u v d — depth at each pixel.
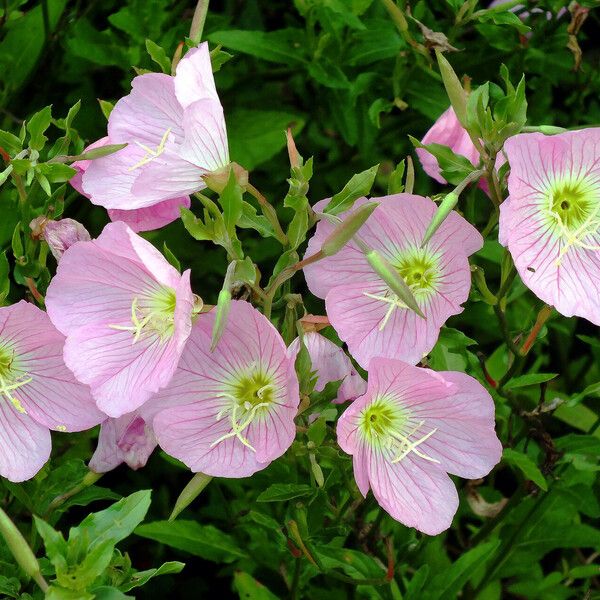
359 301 0.38
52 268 0.50
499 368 0.52
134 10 0.55
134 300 0.36
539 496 0.49
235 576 0.48
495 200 0.38
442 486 0.38
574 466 0.47
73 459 0.42
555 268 0.38
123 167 0.39
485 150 0.37
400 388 0.37
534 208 0.38
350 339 0.38
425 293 0.39
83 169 0.40
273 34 0.55
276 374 0.36
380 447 0.38
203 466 0.36
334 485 0.45
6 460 0.38
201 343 0.36
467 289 0.37
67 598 0.32
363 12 0.54
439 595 0.46
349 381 0.38
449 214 0.37
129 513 0.35
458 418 0.38
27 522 0.47
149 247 0.33
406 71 0.55
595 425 0.50
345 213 0.38
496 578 0.51
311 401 0.37
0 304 0.39
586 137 0.37
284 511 0.49
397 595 0.47
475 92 0.37
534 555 0.50
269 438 0.36
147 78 0.38
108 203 0.37
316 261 0.37
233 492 0.52
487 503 0.51
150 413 0.36
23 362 0.38
